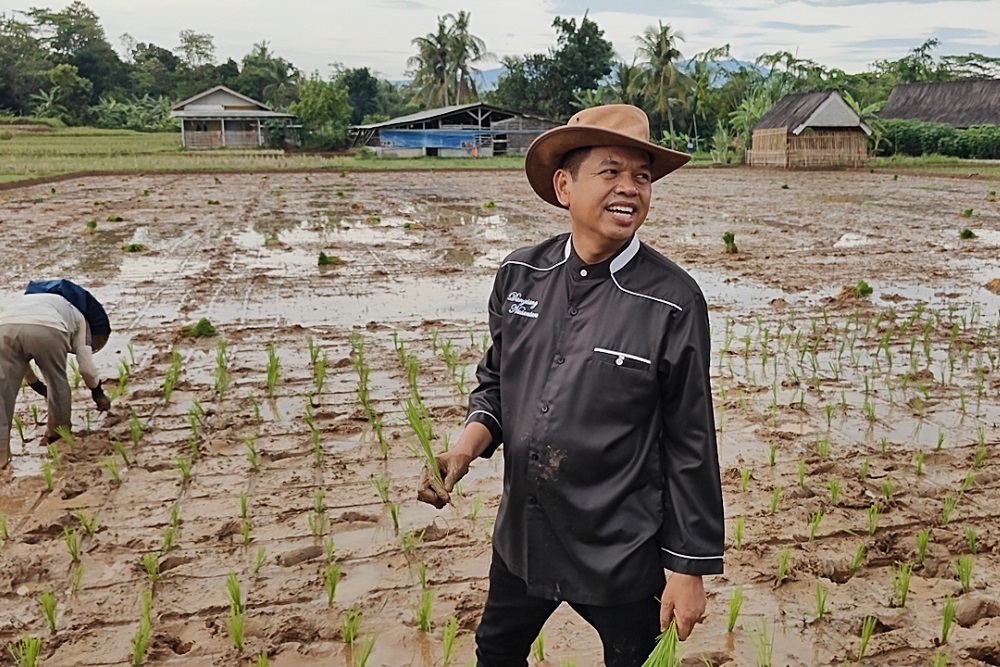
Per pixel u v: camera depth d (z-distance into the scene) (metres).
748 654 3.55
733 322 9.10
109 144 54.41
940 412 6.39
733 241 13.93
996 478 5.22
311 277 11.66
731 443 5.80
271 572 4.23
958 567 4.17
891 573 4.19
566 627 3.71
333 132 58.44
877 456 5.56
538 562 2.44
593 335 2.33
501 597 2.66
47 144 52.28
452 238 15.48
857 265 12.58
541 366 2.41
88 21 91.94
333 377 7.23
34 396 6.77
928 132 46.31
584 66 63.88
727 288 10.91
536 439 2.37
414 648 3.63
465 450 2.56
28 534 4.59
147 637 3.60
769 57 53.88
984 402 6.61
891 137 46.78
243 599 3.98
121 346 8.22
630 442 2.33
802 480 5.12
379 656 3.59
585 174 2.31
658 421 2.35
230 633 3.68
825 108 40.44
